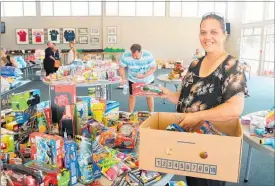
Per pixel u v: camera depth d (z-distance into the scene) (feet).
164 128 4.37
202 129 3.90
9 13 45.70
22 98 5.33
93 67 15.84
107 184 4.18
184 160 3.33
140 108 19.27
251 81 32.01
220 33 4.74
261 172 10.30
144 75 14.58
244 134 6.55
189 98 5.14
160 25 47.47
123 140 5.27
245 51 43.37
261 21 38.17
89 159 4.18
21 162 4.40
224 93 4.59
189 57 48.55
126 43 47.57
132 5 46.80
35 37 46.37
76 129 4.93
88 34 46.98
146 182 4.06
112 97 22.76
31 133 4.74
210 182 5.00
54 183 3.92
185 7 47.42
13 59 18.74
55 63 26.09
